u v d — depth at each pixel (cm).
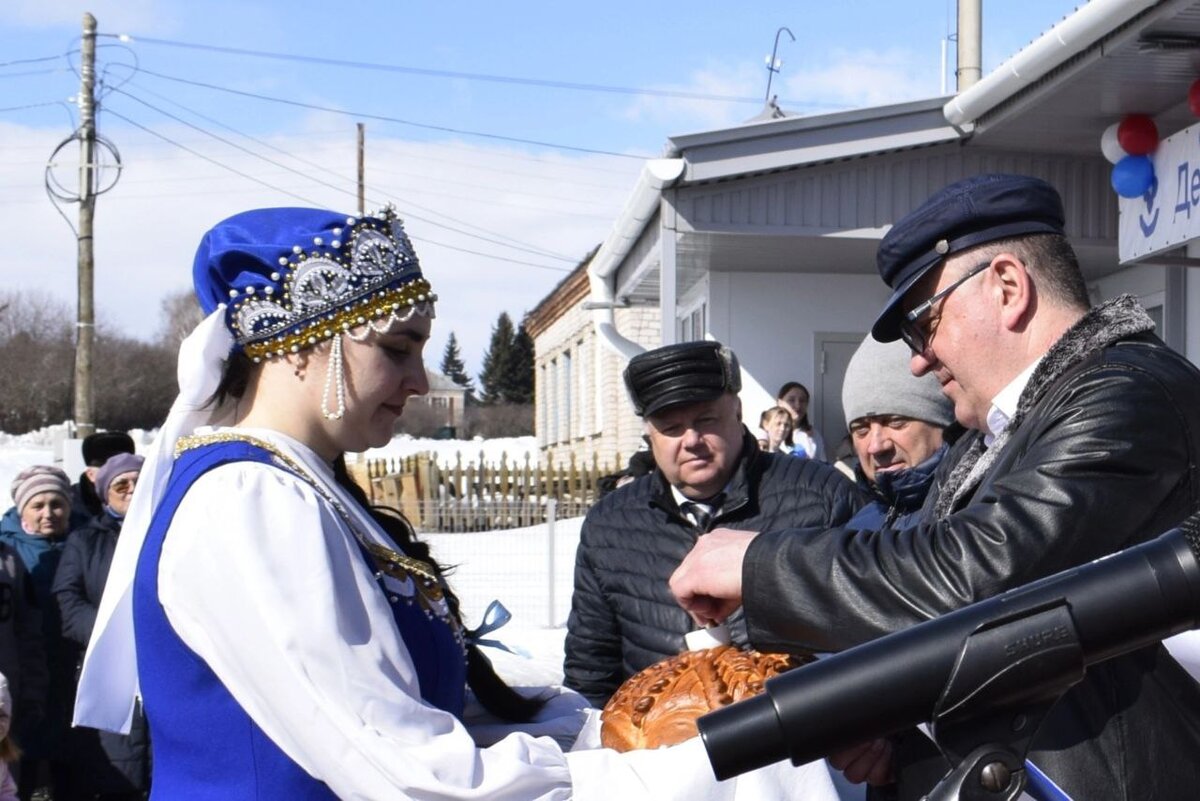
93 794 504
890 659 126
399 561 191
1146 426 163
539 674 666
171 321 5919
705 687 191
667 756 172
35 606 517
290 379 190
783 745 127
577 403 2588
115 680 193
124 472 526
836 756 181
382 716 164
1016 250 186
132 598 183
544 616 1066
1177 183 685
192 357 189
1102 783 156
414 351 196
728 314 1123
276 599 165
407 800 160
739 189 840
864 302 1139
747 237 917
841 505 328
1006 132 798
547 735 216
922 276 190
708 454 322
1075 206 863
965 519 164
